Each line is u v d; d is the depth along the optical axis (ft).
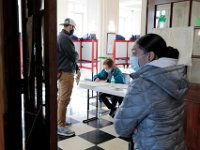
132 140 4.28
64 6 28.35
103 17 25.61
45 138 3.72
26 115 4.63
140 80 3.85
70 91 10.07
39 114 4.04
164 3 7.73
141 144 3.92
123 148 9.04
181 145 4.06
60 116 10.10
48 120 3.49
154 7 8.09
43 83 3.78
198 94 7.11
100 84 12.06
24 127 4.69
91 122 11.87
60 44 9.50
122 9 47.75
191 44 7.25
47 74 3.39
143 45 3.97
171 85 3.71
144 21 8.65
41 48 3.90
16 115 4.00
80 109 14.16
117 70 12.91
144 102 3.72
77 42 22.17
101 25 25.59
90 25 27.32
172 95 3.73
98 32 25.76
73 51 9.77
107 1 25.52
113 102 12.83
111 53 26.08
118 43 24.41
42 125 3.95
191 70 7.44
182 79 3.89
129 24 50.01
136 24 49.98
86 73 24.73
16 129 4.03
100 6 25.53
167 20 7.85
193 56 7.32
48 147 3.58
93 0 26.53
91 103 15.58
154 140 3.77
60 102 10.04
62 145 9.20
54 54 3.33
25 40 4.52
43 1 3.41
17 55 3.93
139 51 4.05
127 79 13.50
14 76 3.92
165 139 3.76
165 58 3.92
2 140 3.35
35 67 4.19
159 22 8.09
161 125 3.75
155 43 3.92
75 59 9.99
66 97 10.01
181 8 7.58
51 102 3.43
